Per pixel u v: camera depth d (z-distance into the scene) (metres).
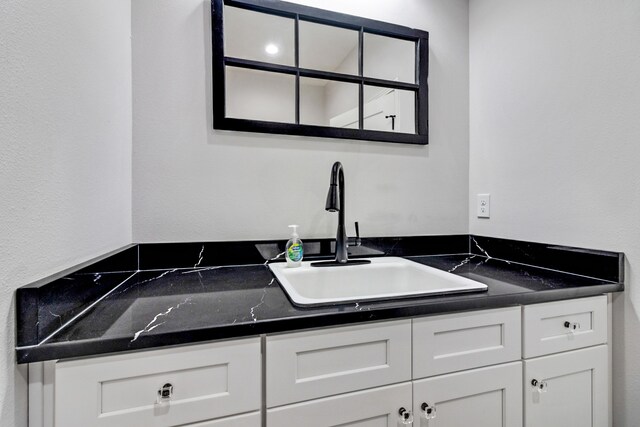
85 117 0.82
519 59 1.37
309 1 1.39
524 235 1.35
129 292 0.93
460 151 1.62
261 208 1.33
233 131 1.29
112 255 0.97
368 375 0.78
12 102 0.55
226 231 1.29
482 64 1.56
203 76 1.25
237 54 1.29
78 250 0.78
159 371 0.65
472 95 1.62
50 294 0.62
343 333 0.76
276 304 0.82
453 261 1.43
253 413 0.70
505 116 1.44
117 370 0.62
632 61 0.99
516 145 1.39
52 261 0.67
